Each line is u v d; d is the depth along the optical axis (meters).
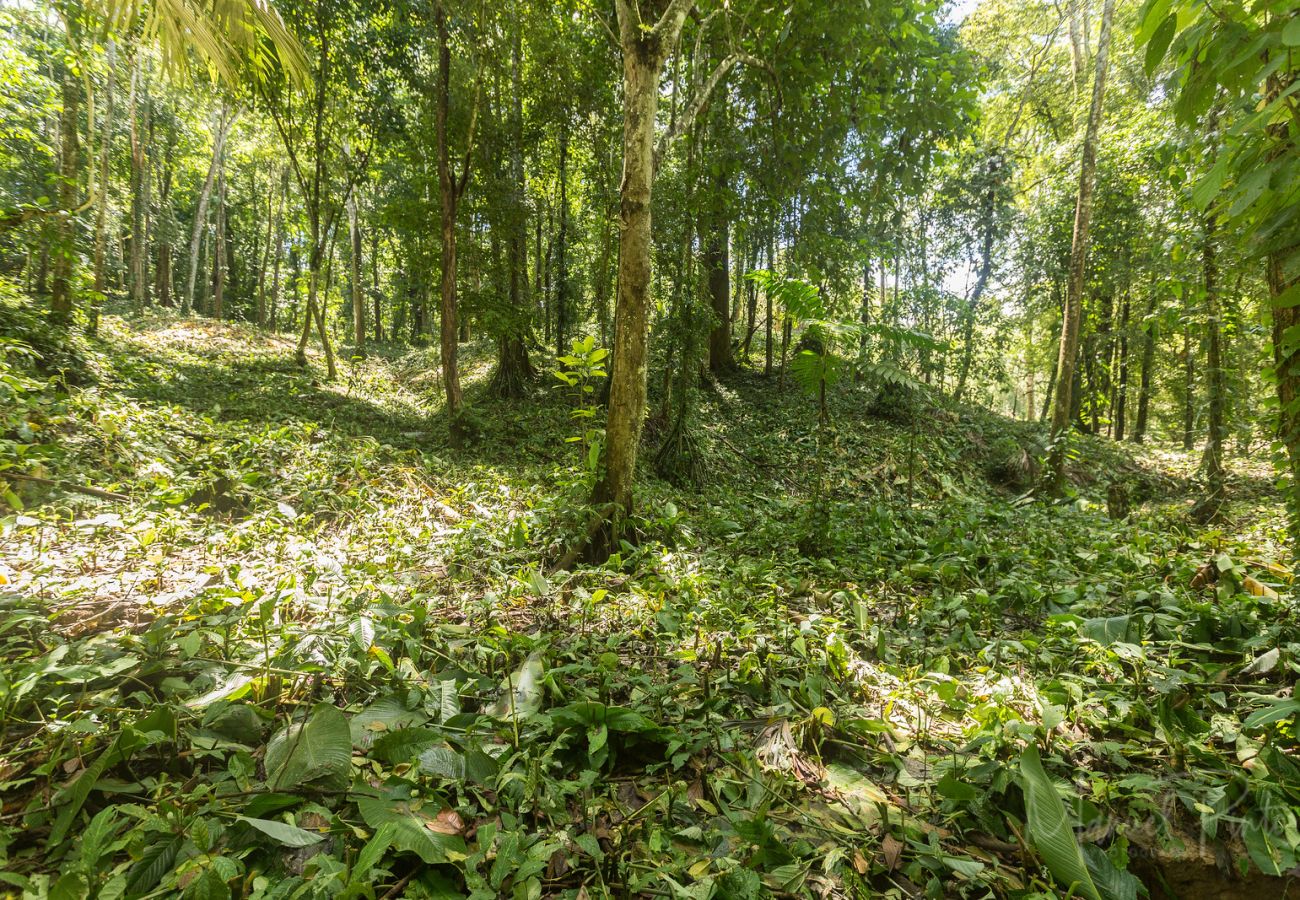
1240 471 10.12
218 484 5.53
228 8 3.53
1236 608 3.15
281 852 1.62
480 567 4.21
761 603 3.68
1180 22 1.65
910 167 7.71
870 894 1.64
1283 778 1.90
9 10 11.90
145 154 19.91
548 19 9.47
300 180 13.31
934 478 10.71
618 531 4.75
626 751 2.26
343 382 14.14
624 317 4.79
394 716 2.19
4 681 1.98
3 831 1.60
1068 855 1.62
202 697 2.11
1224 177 1.62
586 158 13.57
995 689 2.42
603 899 1.56
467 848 1.69
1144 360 15.66
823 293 8.48
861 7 6.35
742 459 10.85
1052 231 14.84
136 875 1.45
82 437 5.52
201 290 30.78
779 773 2.09
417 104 11.62
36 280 10.58
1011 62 13.97
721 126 8.51
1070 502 9.18
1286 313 2.13
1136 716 2.34
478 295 10.87
